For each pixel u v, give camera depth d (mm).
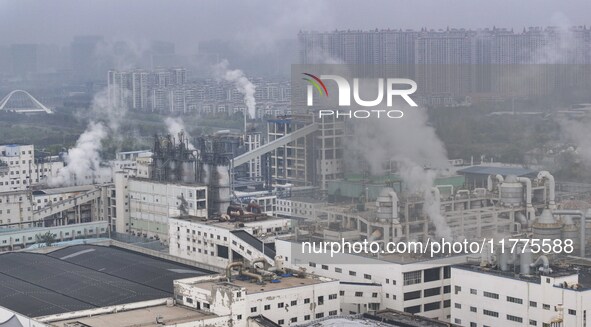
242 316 167875
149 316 171000
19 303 192875
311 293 176750
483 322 177500
